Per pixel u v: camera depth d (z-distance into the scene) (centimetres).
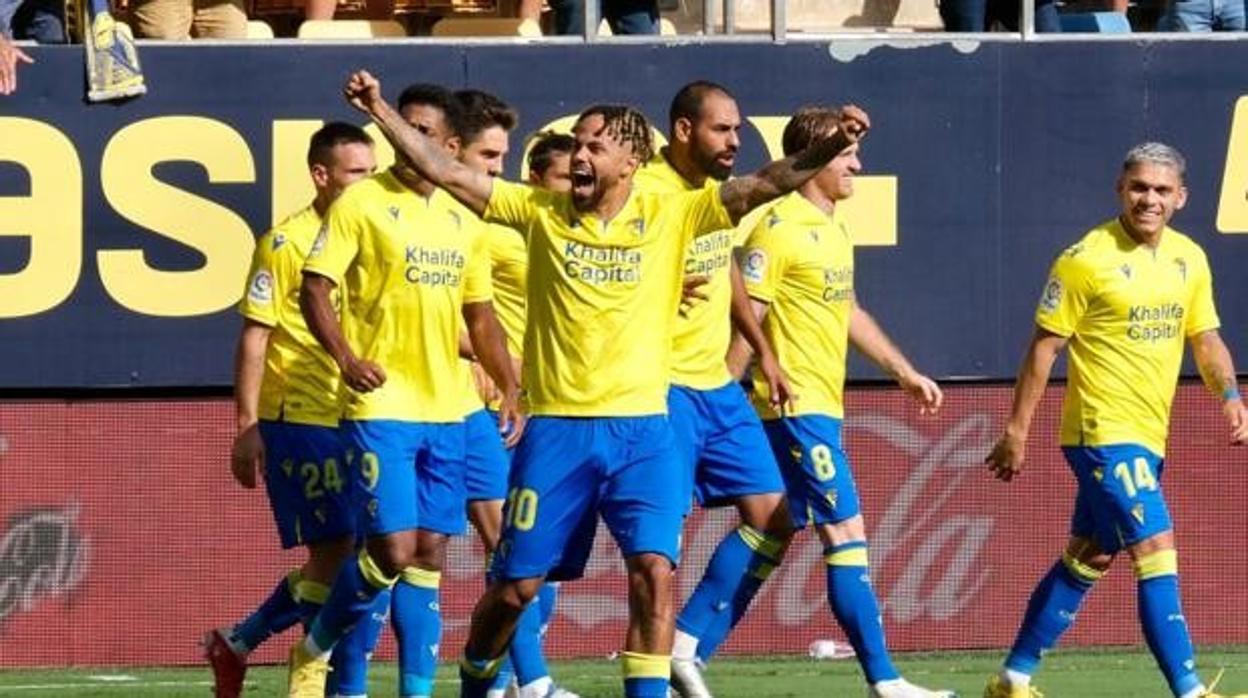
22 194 4125
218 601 4200
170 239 4156
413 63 4203
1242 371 4359
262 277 3272
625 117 2738
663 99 4247
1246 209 4353
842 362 3459
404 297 3048
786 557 4309
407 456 3044
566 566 2803
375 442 3025
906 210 4297
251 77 4169
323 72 4181
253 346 3272
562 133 3691
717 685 3825
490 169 3177
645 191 2780
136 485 4184
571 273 2738
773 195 2720
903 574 4350
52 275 4131
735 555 3431
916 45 4291
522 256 3494
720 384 3378
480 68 4216
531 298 2780
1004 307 4322
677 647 3444
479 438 3259
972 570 4369
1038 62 4322
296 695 3112
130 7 4216
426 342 3070
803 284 3416
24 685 3912
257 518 4212
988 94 4309
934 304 4309
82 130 4134
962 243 4312
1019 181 4322
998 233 4316
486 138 3166
